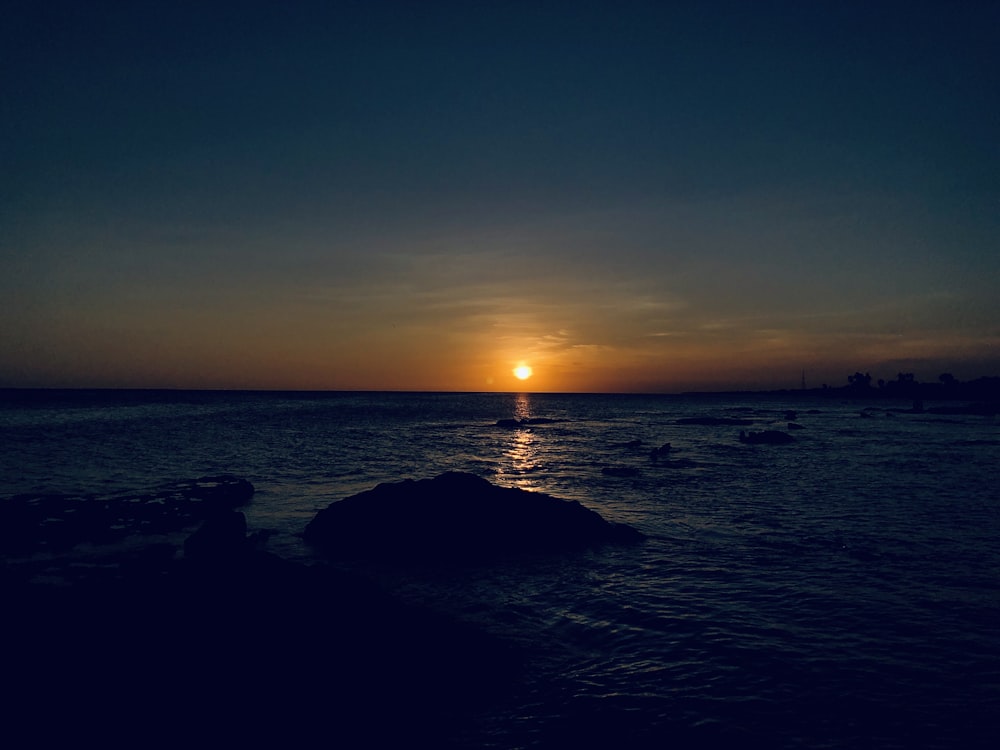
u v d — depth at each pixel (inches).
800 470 1342.3
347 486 1080.2
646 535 718.5
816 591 504.4
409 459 1546.5
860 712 309.1
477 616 459.8
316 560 620.1
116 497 948.6
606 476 1253.1
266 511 854.5
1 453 1578.5
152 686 304.5
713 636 411.5
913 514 832.9
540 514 704.4
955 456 1621.6
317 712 303.6
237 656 330.3
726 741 284.0
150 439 2033.7
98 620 353.4
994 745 279.0
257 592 387.9
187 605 371.2
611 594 506.6
